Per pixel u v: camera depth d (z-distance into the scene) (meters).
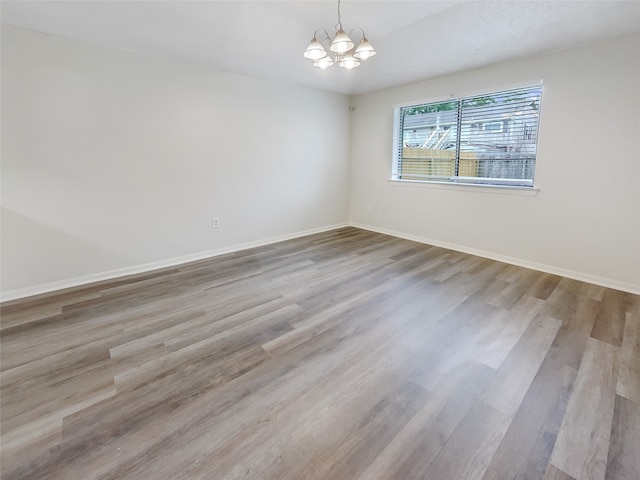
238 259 3.88
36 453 1.30
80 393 1.65
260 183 4.38
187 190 3.71
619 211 2.93
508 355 1.96
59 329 2.26
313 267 3.56
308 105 4.73
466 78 3.81
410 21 2.48
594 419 1.47
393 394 1.64
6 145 2.62
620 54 2.77
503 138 3.71
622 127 2.83
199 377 1.77
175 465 1.25
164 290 2.94
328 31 2.65
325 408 1.55
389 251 4.18
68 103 2.85
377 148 5.05
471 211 4.02
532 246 3.52
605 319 2.39
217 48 3.07
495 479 1.19
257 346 2.06
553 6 2.25
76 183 2.98
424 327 2.29
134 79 3.18
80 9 2.29
